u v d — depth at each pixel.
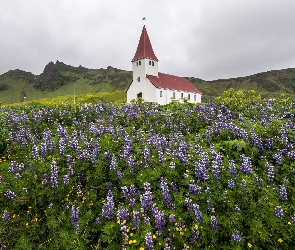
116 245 6.13
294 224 6.46
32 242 6.51
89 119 16.12
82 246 6.22
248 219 6.59
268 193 7.24
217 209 6.92
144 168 8.30
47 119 15.75
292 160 9.16
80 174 8.51
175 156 8.69
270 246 6.27
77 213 6.80
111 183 8.04
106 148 9.62
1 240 6.42
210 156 8.97
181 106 18.16
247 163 8.17
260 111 15.92
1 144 11.47
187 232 6.27
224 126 11.84
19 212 7.32
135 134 11.95
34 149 9.27
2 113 16.08
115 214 6.82
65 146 10.15
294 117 13.97
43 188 7.77
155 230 6.27
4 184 7.92
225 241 6.23
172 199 7.14
